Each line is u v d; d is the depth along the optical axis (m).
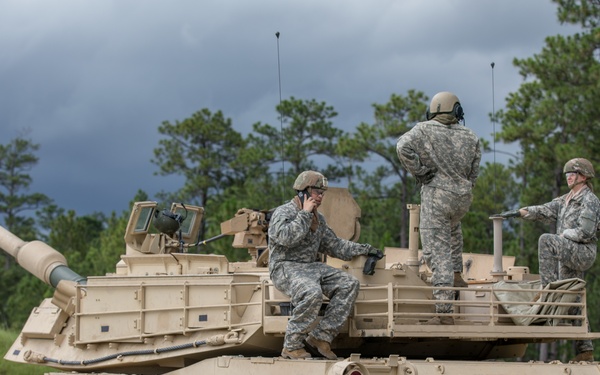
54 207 82.38
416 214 12.77
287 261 11.36
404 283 12.14
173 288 12.36
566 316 12.02
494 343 13.67
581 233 12.67
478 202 40.25
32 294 39.88
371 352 12.66
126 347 12.88
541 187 33.12
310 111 49.31
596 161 29.73
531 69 31.20
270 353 12.06
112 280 13.08
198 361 12.30
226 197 49.28
